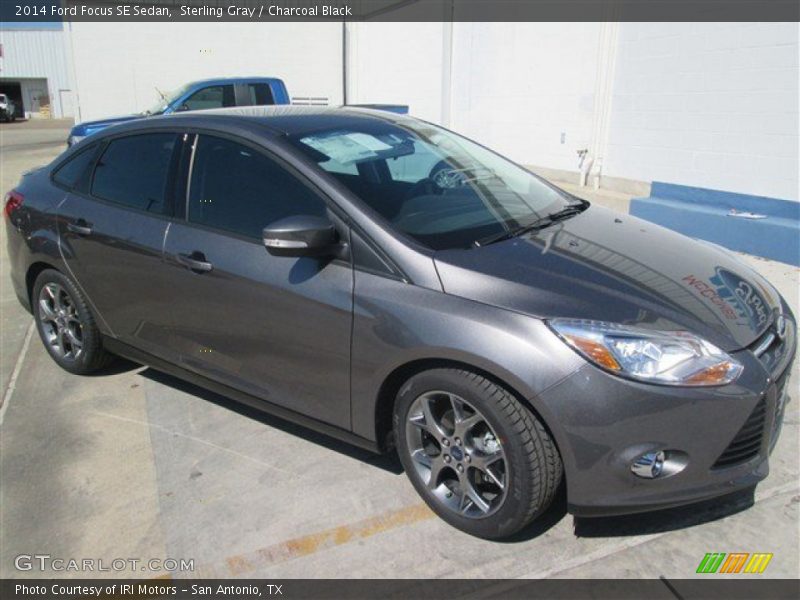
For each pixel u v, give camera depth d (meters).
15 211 4.33
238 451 3.42
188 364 3.55
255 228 3.17
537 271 2.70
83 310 4.04
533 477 2.49
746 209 6.99
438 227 2.96
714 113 7.38
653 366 2.38
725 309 2.70
